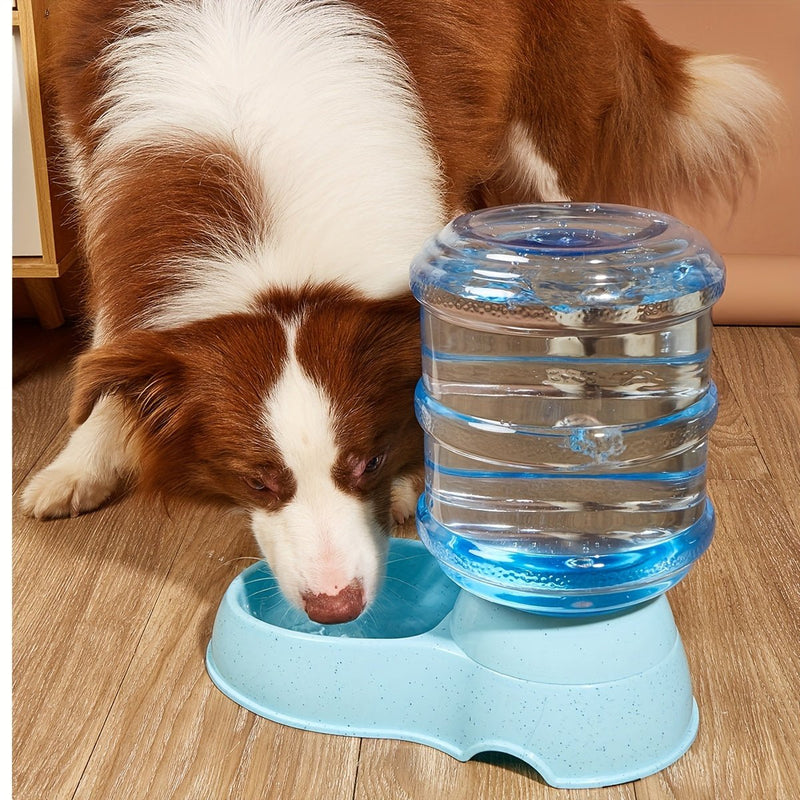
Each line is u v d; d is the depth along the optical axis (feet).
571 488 5.13
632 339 4.94
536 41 8.47
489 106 7.57
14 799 4.92
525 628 4.97
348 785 4.98
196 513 7.63
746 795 4.85
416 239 6.23
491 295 4.90
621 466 5.09
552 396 5.04
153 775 5.06
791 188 11.18
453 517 5.40
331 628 6.10
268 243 5.90
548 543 5.12
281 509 5.97
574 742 4.90
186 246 5.99
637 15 10.02
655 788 4.91
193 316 6.00
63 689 5.70
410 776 5.03
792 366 9.93
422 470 6.91
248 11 6.19
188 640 6.13
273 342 5.85
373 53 6.34
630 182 10.43
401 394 6.16
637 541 5.10
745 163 11.04
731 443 8.46
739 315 10.80
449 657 5.16
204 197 5.92
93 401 5.91
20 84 8.52
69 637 6.17
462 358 5.19
